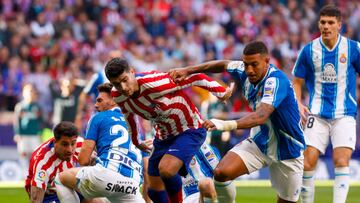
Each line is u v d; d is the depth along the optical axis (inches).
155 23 1754.4
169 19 1784.0
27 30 1604.3
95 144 625.6
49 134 1338.6
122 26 1706.4
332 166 1259.8
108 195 612.4
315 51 695.1
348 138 684.7
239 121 534.3
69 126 598.5
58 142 600.4
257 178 1232.8
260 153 587.2
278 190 611.8
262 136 584.1
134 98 575.2
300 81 709.9
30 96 1302.9
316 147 687.7
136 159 621.6
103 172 603.5
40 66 1505.9
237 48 1713.8
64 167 617.6
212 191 602.2
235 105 1299.2
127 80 558.9
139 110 583.2
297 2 1891.0
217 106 1168.2
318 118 695.1
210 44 1695.4
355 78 696.4
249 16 1803.6
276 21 1803.6
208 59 1621.6
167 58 1617.9
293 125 580.1
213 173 593.6
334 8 685.3
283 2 1898.4
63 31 1637.6
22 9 1683.1
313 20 1844.2
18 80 1489.9
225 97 590.2
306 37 1744.6
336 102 690.8
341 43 689.0
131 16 1748.3
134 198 620.1
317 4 1910.7
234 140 1190.3
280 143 585.3
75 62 1507.1
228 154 590.6
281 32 1780.3
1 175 1268.5
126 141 618.2
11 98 1477.6
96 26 1711.4
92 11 1736.0
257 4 1863.9
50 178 617.3
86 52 1605.6
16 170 1283.2
